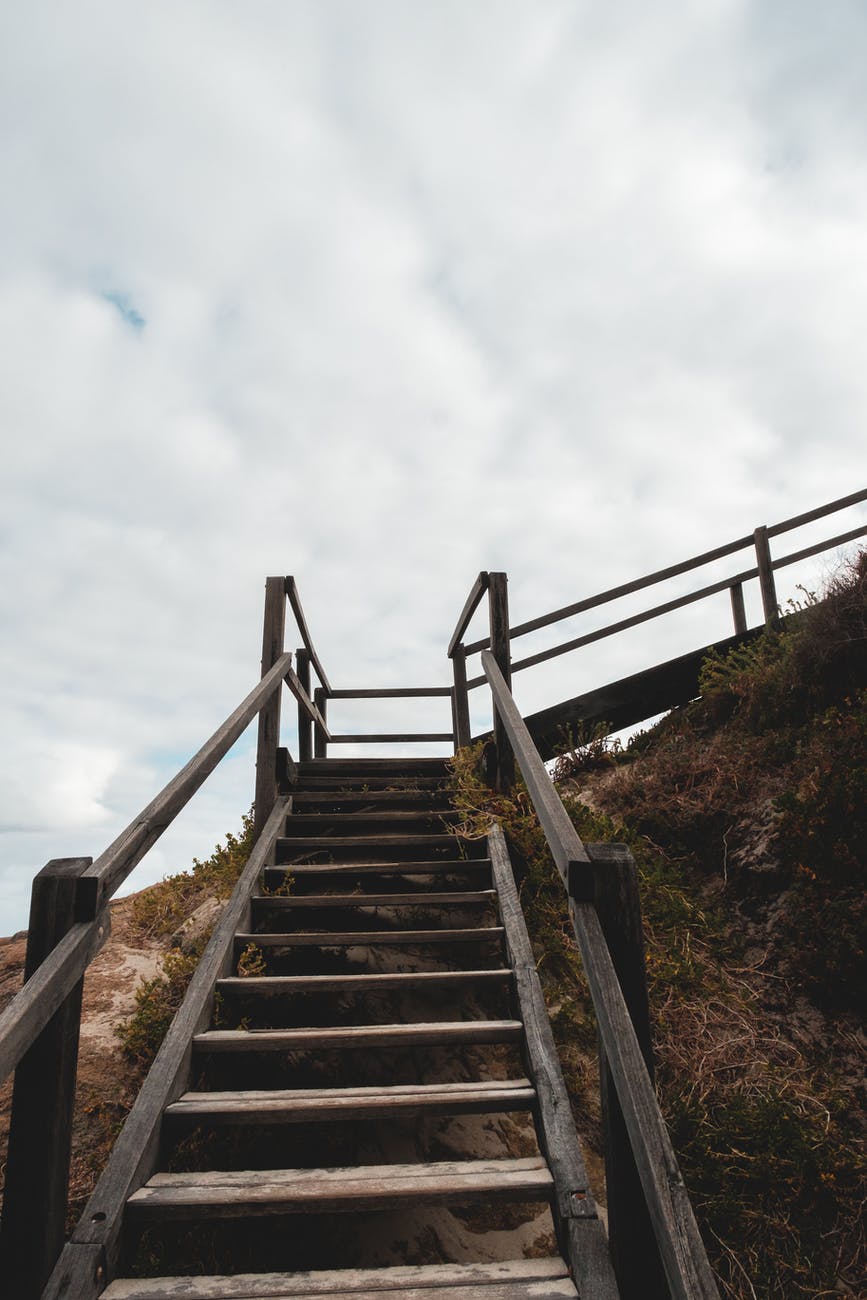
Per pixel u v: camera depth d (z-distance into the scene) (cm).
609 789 551
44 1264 192
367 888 438
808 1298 262
